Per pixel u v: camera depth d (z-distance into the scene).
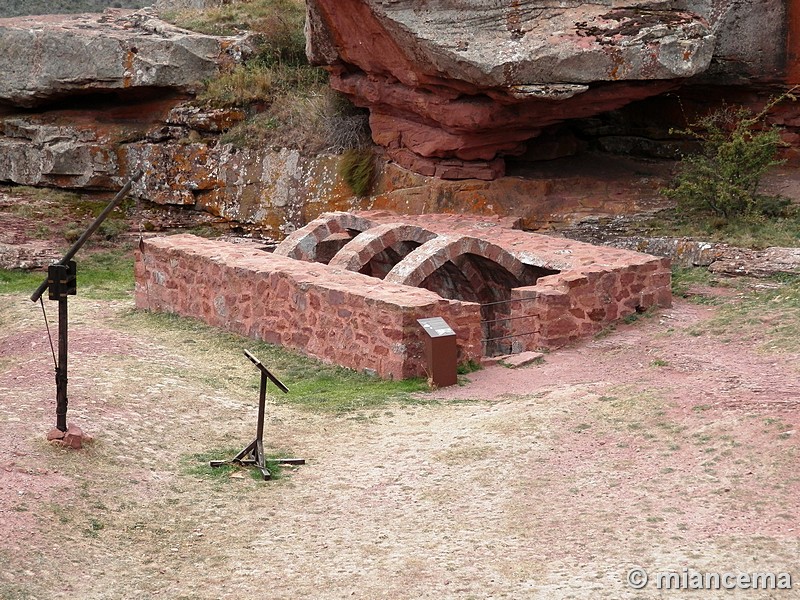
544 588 7.52
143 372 12.76
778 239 16.83
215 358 14.21
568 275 14.64
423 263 15.02
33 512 8.52
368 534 8.62
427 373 12.97
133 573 8.00
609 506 8.85
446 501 9.19
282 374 13.59
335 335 13.91
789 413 10.18
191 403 11.67
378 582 7.78
